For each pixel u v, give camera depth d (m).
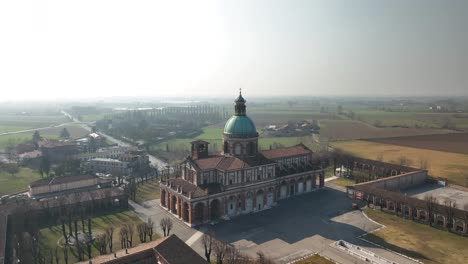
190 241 119.88
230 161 148.75
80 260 106.06
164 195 155.88
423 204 139.12
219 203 140.12
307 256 107.94
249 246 115.25
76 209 142.12
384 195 153.00
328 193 176.75
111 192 158.62
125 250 94.12
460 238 121.94
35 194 168.62
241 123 158.88
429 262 104.31
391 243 117.81
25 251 113.38
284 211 150.25
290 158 178.62
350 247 113.94
